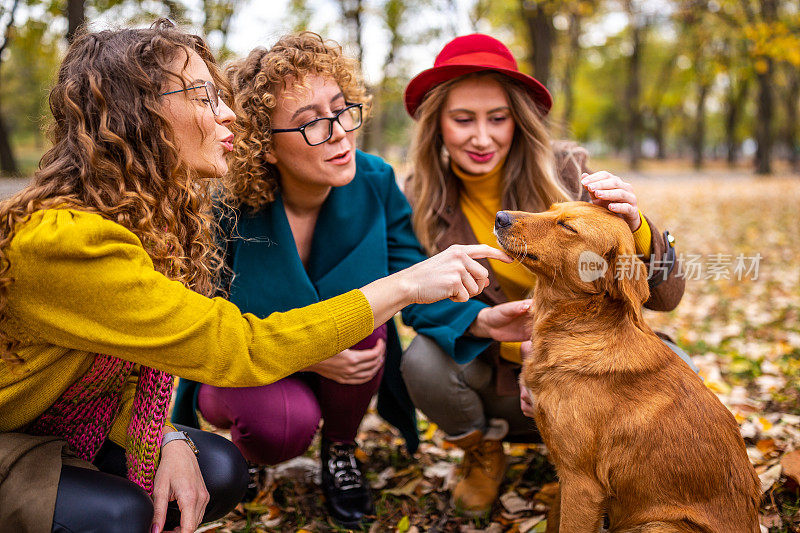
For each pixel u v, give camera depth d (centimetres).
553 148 295
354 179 274
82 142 163
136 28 178
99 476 172
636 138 3781
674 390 199
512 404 277
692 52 2906
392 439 352
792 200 1400
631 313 206
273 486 296
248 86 236
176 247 181
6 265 150
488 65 258
